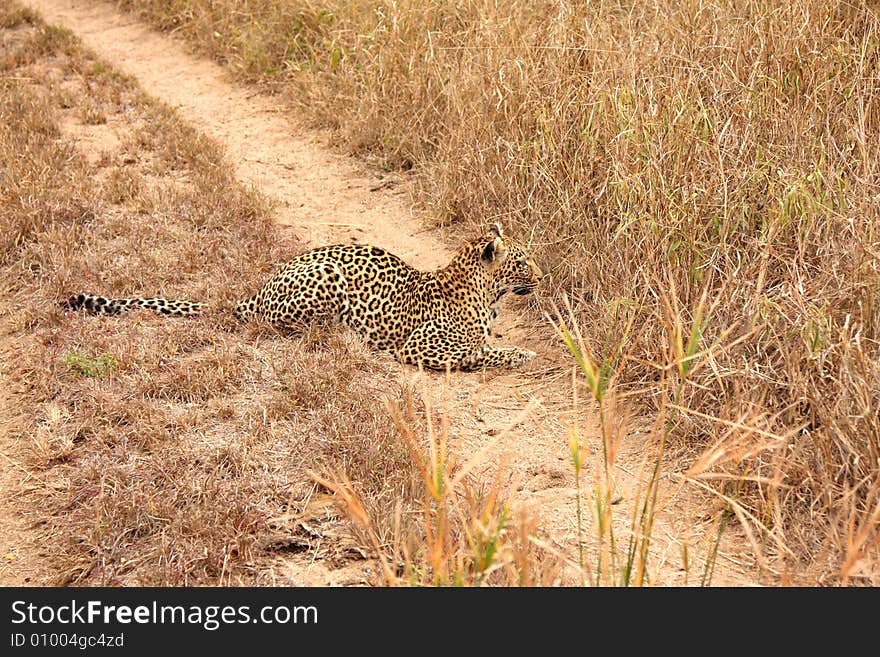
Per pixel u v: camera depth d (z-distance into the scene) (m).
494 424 5.47
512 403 5.68
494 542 3.40
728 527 4.62
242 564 4.36
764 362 5.12
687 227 5.85
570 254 6.62
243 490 4.73
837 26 7.32
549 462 5.14
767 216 5.83
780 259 5.45
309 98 10.12
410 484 4.73
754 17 7.25
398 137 9.05
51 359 5.79
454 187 8.00
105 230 7.42
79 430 5.21
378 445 4.99
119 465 4.92
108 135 9.53
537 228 6.97
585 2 8.41
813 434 4.57
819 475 4.48
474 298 5.99
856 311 5.04
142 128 9.65
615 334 5.73
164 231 7.43
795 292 5.07
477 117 8.04
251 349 5.92
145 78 11.31
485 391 5.79
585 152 6.87
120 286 6.70
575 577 4.27
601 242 6.48
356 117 9.47
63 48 11.62
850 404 4.53
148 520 4.54
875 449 4.31
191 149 9.09
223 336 6.06
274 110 10.36
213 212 7.76
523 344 6.37
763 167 5.99
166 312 6.30
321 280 6.02
